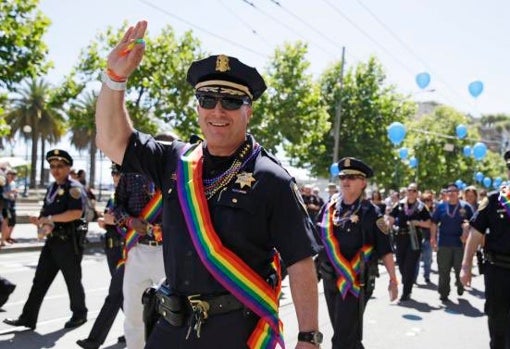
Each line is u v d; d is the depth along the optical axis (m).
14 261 10.23
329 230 4.45
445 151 42.94
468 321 7.13
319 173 28.41
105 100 2.18
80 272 5.52
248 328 2.10
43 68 11.69
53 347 4.82
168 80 16.75
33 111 37.53
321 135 23.11
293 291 2.07
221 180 2.15
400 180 31.94
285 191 2.11
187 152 2.29
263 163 2.18
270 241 2.17
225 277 2.05
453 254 8.79
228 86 2.18
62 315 6.01
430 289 9.87
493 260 4.42
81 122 17.34
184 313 2.14
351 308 4.24
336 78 28.55
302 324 2.03
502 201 4.43
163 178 2.31
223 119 2.17
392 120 28.56
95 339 4.54
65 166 5.44
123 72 2.15
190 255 2.11
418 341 5.99
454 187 9.00
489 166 48.50
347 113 28.34
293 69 21.84
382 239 4.38
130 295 4.00
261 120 20.97
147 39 16.47
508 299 4.36
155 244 3.97
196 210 2.10
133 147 2.27
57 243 5.35
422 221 9.02
